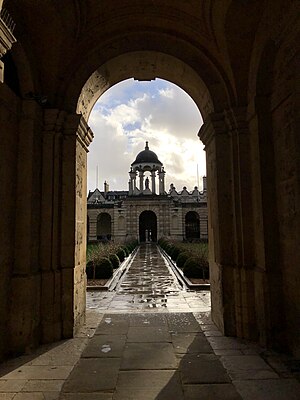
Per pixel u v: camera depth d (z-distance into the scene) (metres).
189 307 9.02
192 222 50.50
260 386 4.02
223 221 6.44
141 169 51.72
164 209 48.38
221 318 6.29
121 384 4.11
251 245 6.10
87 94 7.27
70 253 6.29
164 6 6.45
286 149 5.13
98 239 49.84
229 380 4.19
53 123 6.29
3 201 5.25
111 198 58.09
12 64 6.04
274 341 5.29
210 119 6.64
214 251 6.89
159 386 4.04
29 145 5.83
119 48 6.93
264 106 5.75
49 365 4.77
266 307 5.38
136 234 47.97
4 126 5.28
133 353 5.20
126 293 11.55
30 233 5.67
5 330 5.22
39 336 5.79
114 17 6.61
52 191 6.24
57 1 5.54
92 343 5.74
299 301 4.79
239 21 5.68
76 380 4.24
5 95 5.26
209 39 6.62
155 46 6.97
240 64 6.25
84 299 7.11
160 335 6.14
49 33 5.96
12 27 5.29
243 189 6.22
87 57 6.78
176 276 15.87
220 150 6.59
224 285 6.27
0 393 3.91
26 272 5.55
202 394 3.83
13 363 4.89
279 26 4.67
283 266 5.36
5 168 5.33
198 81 7.09
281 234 5.42
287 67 4.92
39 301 5.86
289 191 5.06
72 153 6.47
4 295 5.24
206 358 4.95
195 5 6.18
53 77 6.46
